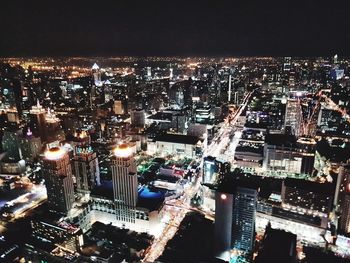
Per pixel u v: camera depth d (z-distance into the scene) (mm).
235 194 197375
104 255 192875
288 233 191000
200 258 194750
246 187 199875
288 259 169750
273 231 193750
